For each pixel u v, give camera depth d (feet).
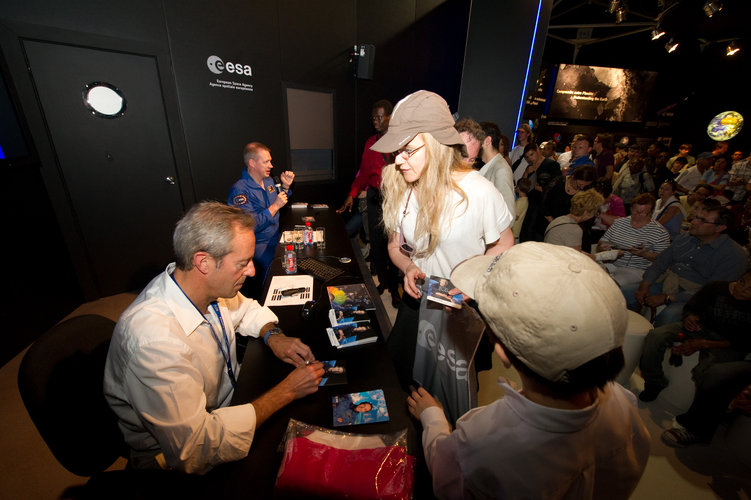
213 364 3.46
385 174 4.64
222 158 11.50
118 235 9.77
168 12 9.45
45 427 2.70
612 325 1.47
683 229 10.35
